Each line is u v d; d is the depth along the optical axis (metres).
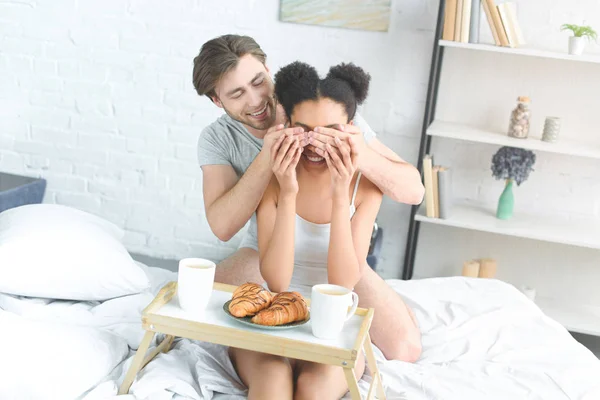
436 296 2.41
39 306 2.09
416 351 2.12
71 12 3.66
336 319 1.62
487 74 3.42
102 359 1.80
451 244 3.62
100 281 2.13
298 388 1.72
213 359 1.88
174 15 3.60
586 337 3.47
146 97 3.70
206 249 3.80
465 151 3.51
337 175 1.83
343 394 1.81
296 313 1.67
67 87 3.75
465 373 2.00
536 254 3.54
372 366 1.83
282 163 1.83
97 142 3.78
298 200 2.00
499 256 3.58
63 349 1.75
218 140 2.19
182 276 1.68
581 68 3.34
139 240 3.85
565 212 3.48
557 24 3.31
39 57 3.73
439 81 3.47
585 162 3.41
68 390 1.67
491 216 3.39
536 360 2.08
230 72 1.99
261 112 2.05
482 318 2.28
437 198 3.28
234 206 1.97
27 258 2.08
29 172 3.86
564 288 3.55
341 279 1.92
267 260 1.91
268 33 3.55
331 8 3.46
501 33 3.10
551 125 3.22
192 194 3.76
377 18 3.43
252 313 1.67
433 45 3.40
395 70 3.47
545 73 3.37
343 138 1.79
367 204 2.02
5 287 2.07
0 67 3.77
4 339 1.70
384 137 3.55
